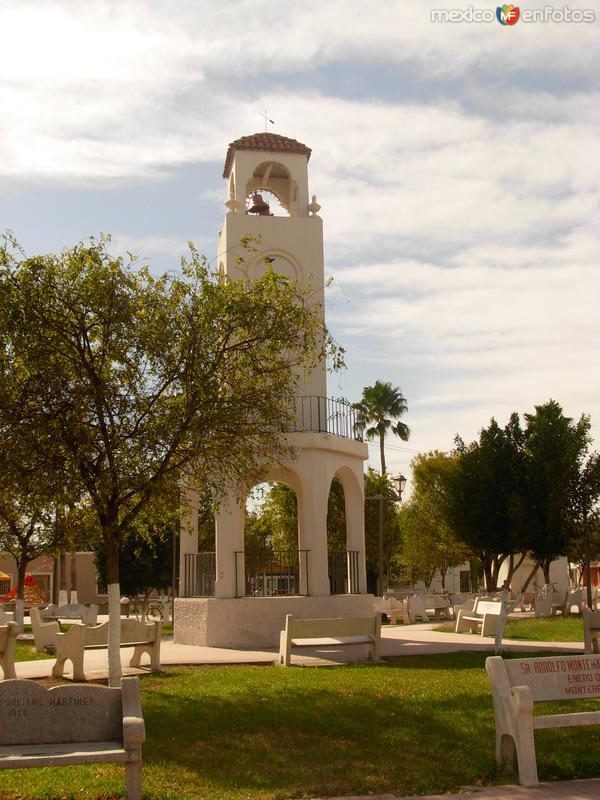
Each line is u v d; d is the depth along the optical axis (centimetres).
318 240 2102
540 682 731
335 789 662
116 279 1107
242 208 2120
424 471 4106
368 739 814
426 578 5069
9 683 596
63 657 1233
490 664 734
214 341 1161
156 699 1021
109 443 1075
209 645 1791
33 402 1046
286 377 1249
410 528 4231
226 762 738
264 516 3145
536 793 652
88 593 5219
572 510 2705
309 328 1270
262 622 1784
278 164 2184
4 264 1070
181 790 650
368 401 5603
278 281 1302
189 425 1120
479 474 2878
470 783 686
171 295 1163
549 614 2594
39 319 1057
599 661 747
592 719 703
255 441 1252
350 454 2023
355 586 2008
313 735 832
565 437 2755
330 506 3203
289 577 1952
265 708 953
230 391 1186
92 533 1328
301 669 1316
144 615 2959
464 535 2939
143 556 3859
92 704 605
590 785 679
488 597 2684
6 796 629
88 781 667
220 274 1224
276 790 657
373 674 1228
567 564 4031
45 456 1048
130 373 1098
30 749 575
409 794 654
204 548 3725
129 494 1116
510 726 701
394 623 2622
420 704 965
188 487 1269
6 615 2128
